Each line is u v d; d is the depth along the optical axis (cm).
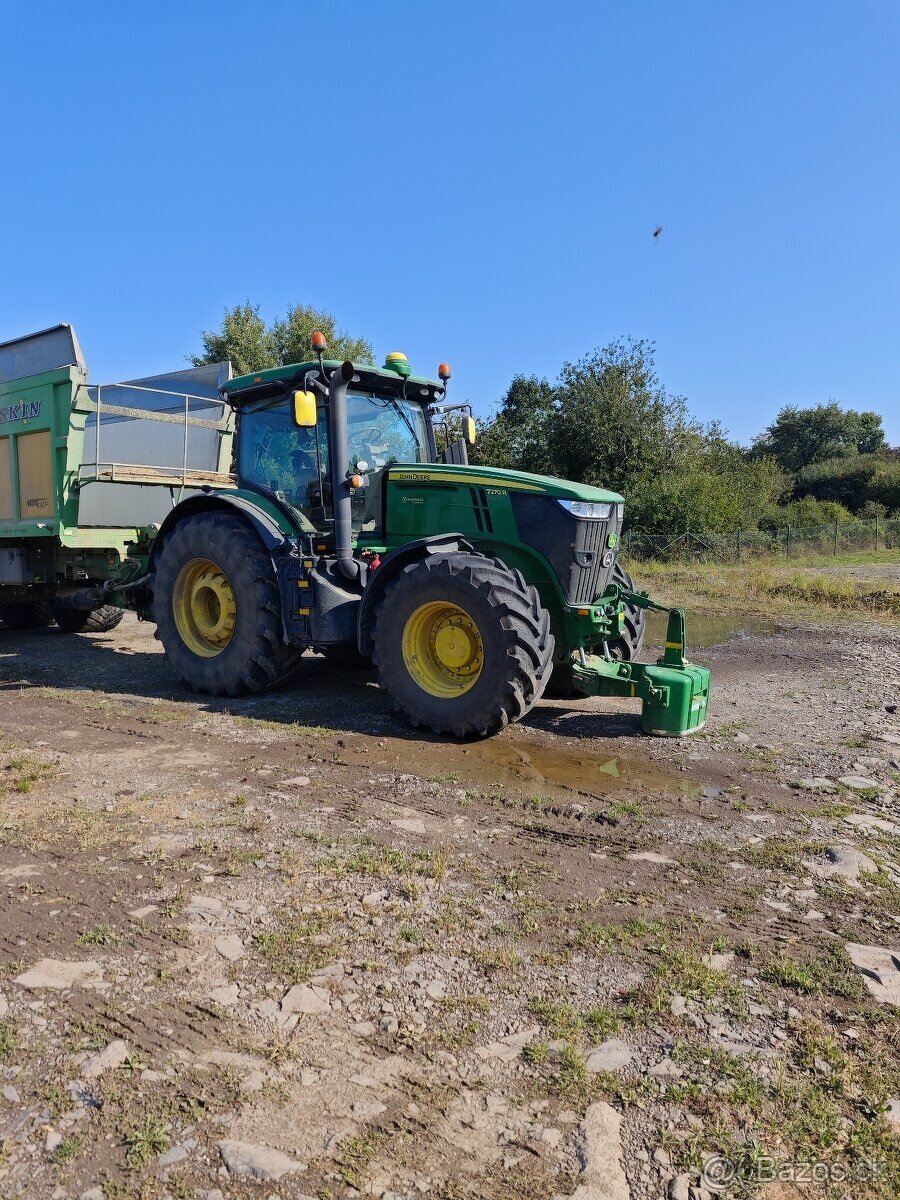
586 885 340
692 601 1466
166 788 450
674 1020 251
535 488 578
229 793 442
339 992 263
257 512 657
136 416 821
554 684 670
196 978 270
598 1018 251
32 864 354
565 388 3047
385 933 299
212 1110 213
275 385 668
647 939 297
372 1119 211
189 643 697
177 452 966
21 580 886
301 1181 192
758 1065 232
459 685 561
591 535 579
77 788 450
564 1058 234
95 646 941
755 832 397
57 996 261
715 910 320
